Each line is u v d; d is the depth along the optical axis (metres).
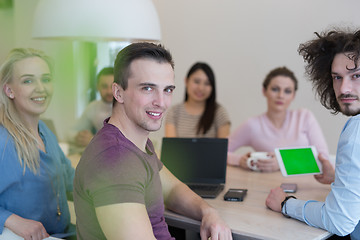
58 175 2.04
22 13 4.69
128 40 2.62
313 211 1.68
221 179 2.30
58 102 4.84
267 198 1.95
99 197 1.37
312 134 3.03
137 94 1.46
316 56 1.84
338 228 1.59
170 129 3.46
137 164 1.44
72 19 2.26
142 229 1.35
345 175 1.58
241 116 4.86
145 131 1.52
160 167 1.92
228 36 4.80
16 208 1.88
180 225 1.86
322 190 2.20
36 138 1.96
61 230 2.05
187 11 5.00
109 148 1.42
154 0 5.20
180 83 5.16
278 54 4.55
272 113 3.06
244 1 4.66
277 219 1.78
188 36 5.04
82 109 4.88
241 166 2.73
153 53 1.47
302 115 3.07
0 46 4.77
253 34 4.66
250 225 1.72
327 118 4.34
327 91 1.87
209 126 3.42
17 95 1.89
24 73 1.90
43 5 2.35
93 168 1.40
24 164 1.87
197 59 5.03
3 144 1.83
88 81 4.91
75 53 4.87
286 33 4.48
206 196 2.09
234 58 4.81
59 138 4.64
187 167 2.34
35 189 1.91
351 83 1.66
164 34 5.20
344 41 1.67
